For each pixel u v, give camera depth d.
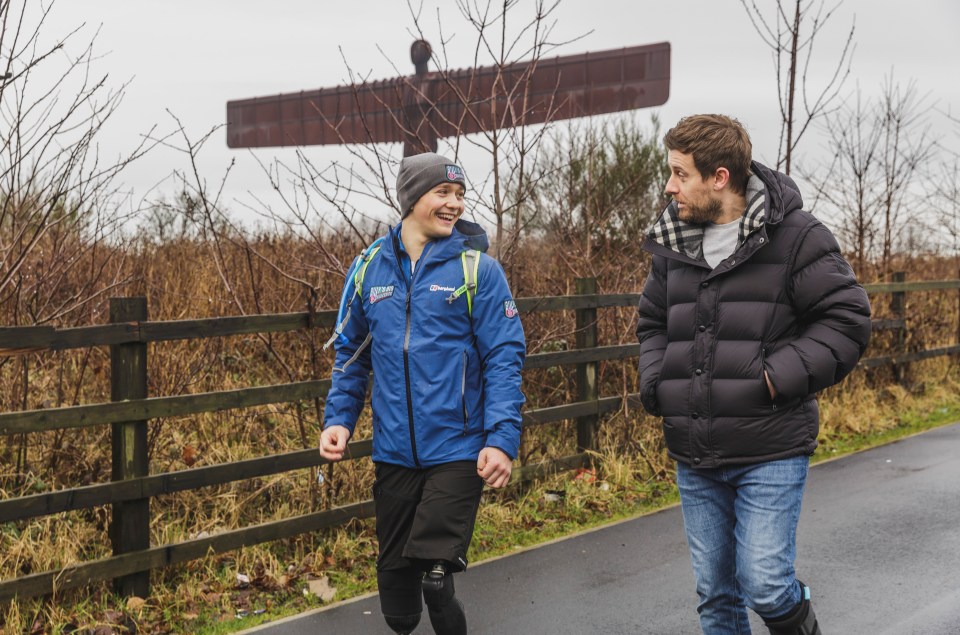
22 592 3.86
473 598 4.36
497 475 3.03
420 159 3.15
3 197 4.73
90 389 6.12
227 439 5.79
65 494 3.92
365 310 3.24
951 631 3.87
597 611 4.18
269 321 4.61
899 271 9.95
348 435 3.31
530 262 7.35
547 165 7.74
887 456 7.34
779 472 2.76
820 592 4.36
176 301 6.50
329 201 5.35
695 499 2.92
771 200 2.75
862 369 9.11
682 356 2.84
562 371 6.80
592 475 6.20
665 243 2.86
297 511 5.22
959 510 5.75
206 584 4.42
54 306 5.70
